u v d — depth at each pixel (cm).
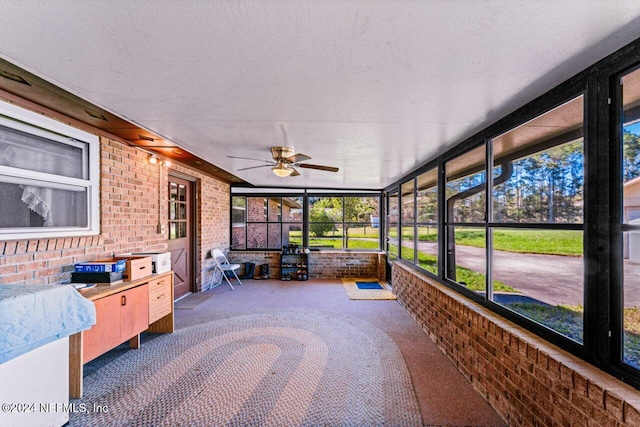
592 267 151
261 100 202
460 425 194
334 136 284
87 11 113
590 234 153
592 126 152
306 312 424
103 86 183
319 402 217
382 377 252
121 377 248
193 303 464
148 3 108
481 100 198
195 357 284
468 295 278
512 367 191
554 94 178
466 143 289
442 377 252
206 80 173
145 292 292
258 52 142
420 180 484
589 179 154
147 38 131
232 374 254
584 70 157
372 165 422
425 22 119
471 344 243
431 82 173
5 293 169
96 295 232
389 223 659
